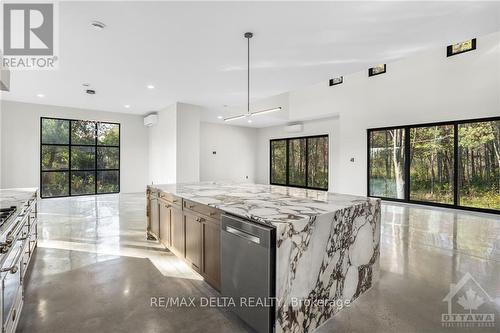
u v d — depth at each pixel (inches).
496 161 201.5
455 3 107.9
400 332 72.1
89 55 155.6
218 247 87.0
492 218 196.4
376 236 99.0
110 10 109.8
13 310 66.7
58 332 71.3
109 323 75.6
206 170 391.5
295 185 390.9
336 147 330.3
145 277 105.0
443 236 156.2
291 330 66.4
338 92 299.0
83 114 313.9
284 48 149.6
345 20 120.5
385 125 260.2
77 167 313.3
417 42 142.8
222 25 123.7
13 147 272.4
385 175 264.2
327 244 76.4
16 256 70.4
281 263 63.9
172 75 193.6
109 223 187.9
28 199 105.3
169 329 73.3
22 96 252.8
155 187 142.3
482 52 203.2
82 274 106.7
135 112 339.6
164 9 110.0
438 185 231.9
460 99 214.5
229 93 245.6
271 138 424.8
